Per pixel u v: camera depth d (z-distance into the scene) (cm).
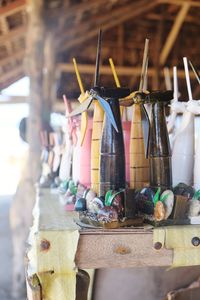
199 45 516
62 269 64
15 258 283
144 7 432
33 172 258
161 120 78
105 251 66
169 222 71
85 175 93
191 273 129
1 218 518
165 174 77
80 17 409
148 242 67
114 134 76
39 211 93
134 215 69
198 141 87
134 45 509
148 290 133
